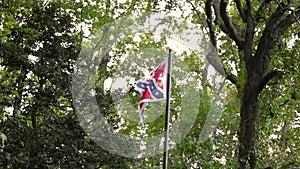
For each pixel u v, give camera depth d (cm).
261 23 2130
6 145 2009
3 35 1856
